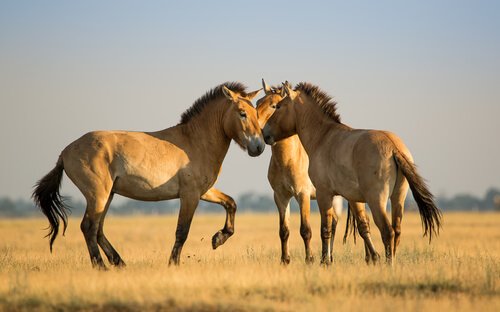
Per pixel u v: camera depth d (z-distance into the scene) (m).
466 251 50.06
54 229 39.84
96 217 38.47
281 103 43.78
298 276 32.16
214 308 26.86
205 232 104.88
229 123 41.19
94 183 38.41
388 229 35.16
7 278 33.06
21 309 27.44
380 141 35.97
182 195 40.31
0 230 115.50
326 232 40.06
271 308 26.62
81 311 27.08
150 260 44.41
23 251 60.09
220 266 37.34
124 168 38.97
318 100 42.97
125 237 89.25
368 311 25.78
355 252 50.41
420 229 100.06
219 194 43.03
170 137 40.72
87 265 40.12
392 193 36.53
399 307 26.31
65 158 39.19
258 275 32.50
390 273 32.31
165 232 105.69
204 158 41.09
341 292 29.12
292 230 104.75
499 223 125.44
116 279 31.94
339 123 41.97
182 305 27.30
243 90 42.78
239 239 81.94
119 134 39.72
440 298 28.17
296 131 43.69
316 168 40.53
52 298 28.39
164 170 39.62
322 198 40.25
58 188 39.78
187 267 36.81
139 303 27.50
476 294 29.00
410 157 36.25
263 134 44.50
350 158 37.16
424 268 34.19
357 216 40.53
